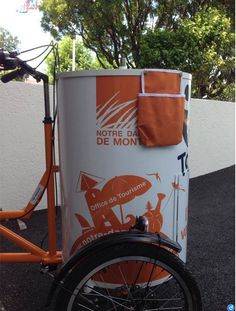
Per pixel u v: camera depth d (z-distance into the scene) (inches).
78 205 102.3
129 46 395.2
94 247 92.4
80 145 99.5
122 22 394.0
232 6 359.3
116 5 381.7
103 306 100.4
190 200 231.0
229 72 354.9
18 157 193.3
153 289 103.5
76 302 93.8
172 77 97.3
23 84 191.5
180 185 104.2
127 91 95.1
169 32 310.7
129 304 98.1
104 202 99.5
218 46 316.5
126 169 97.9
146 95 94.7
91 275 93.0
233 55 327.6
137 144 97.1
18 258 112.2
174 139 98.8
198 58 305.1
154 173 99.0
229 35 318.0
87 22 413.4
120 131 96.5
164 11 384.5
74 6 414.0
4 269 138.1
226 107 299.4
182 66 303.0
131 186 98.5
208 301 120.0
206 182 271.0
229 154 310.2
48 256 112.8
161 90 95.7
